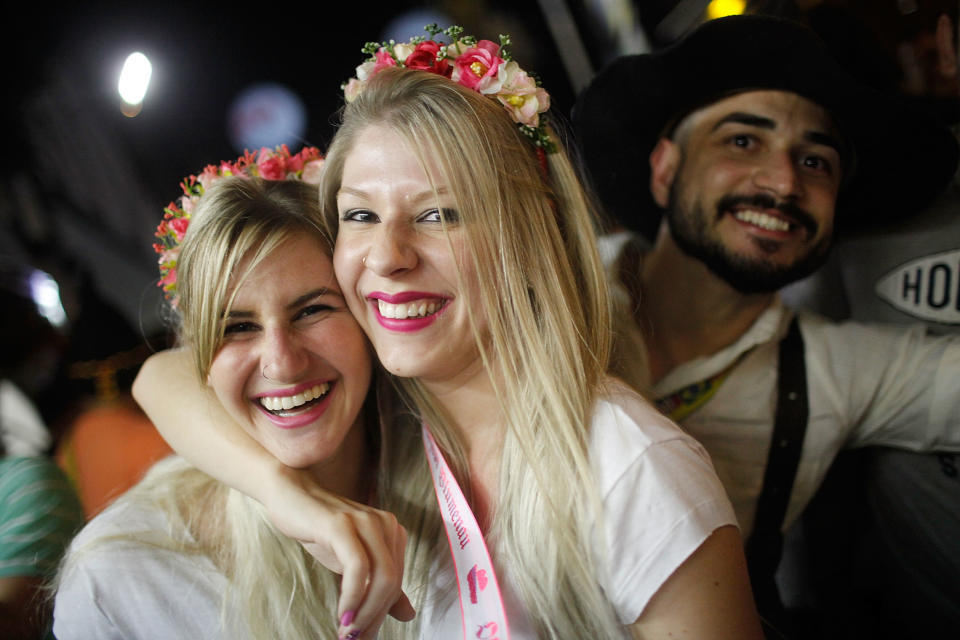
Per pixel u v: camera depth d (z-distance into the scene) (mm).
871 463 1573
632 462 967
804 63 1345
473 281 1026
